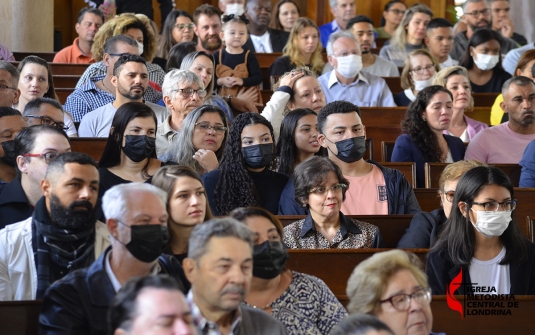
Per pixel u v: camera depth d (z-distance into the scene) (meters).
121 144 8.81
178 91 10.85
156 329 4.26
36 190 7.77
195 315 5.27
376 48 20.56
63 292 5.65
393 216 8.80
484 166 7.75
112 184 8.70
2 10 19.81
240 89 14.81
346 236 8.25
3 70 10.97
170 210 6.77
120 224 5.79
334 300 6.25
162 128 10.94
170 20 17.53
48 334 5.59
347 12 21.39
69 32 24.41
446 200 8.40
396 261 5.68
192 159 9.73
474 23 20.09
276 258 6.02
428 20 18.73
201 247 5.20
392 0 24.78
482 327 6.84
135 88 11.55
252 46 19.62
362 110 13.67
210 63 12.41
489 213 7.56
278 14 21.28
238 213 6.14
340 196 8.16
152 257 5.82
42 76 11.65
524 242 7.83
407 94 15.16
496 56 16.34
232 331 5.33
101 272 5.76
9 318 6.09
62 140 7.82
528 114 12.19
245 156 9.20
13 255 6.69
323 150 10.36
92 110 12.58
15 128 8.75
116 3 20.64
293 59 16.55
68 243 6.62
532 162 10.94
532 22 23.69
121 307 4.36
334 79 15.02
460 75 13.59
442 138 12.04
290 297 6.16
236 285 5.15
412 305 5.55
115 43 12.69
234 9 20.27
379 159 13.02
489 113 14.87
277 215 8.73
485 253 7.76
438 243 7.86
